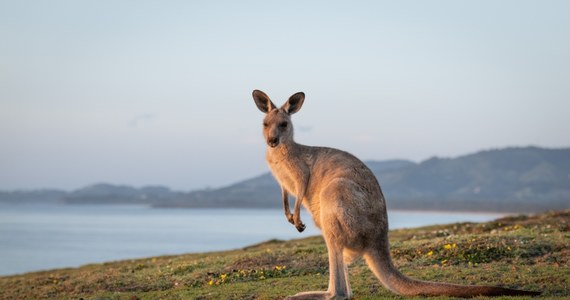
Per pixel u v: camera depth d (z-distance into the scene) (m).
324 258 15.00
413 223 175.12
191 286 13.88
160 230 174.62
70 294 14.69
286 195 10.72
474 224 24.67
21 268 70.75
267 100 10.87
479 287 9.16
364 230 9.44
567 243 14.10
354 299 10.42
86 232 167.88
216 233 152.62
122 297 13.02
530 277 11.59
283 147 10.33
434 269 13.05
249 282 13.41
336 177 9.73
